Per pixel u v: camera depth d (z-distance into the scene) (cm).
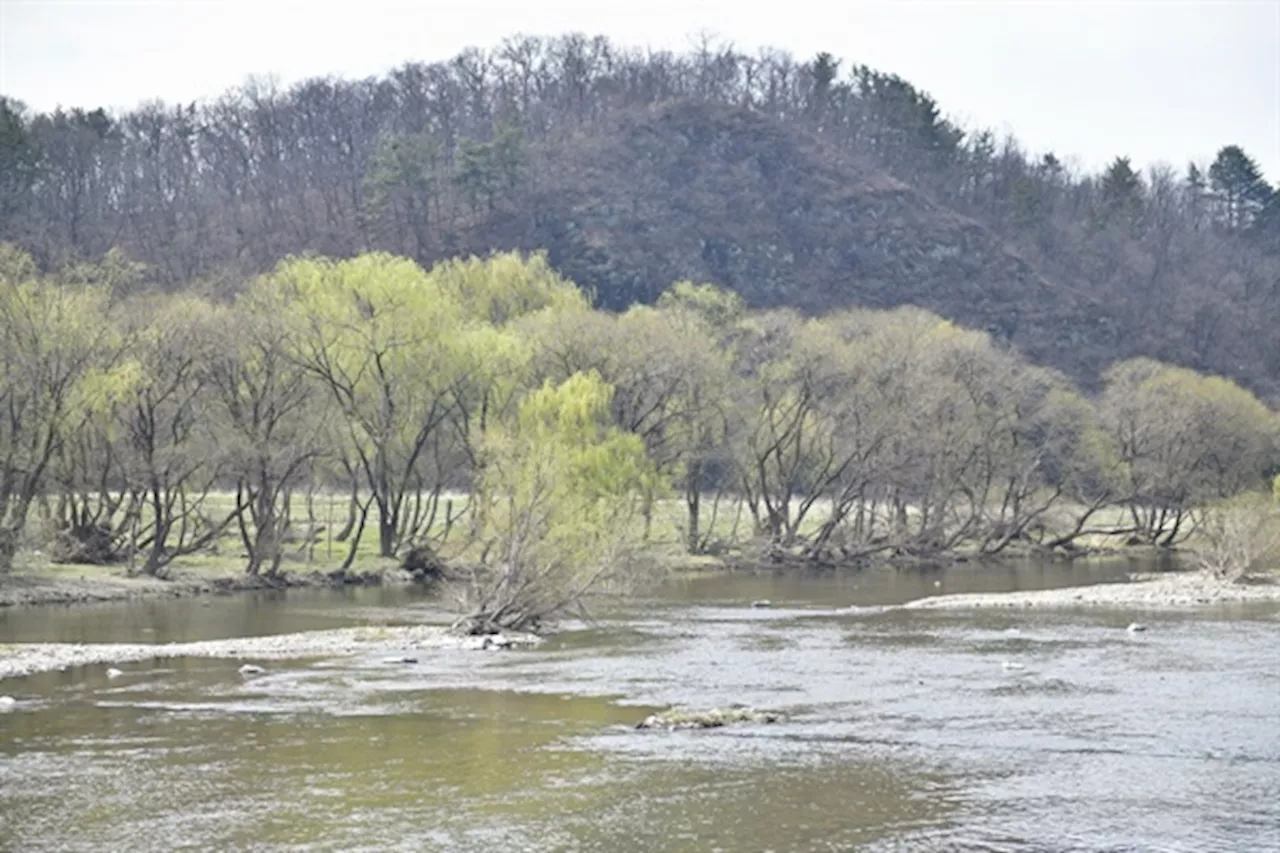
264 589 9425
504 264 13488
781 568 11681
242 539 11131
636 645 6581
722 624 7500
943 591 9538
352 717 4722
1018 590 9562
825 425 12656
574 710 4847
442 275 13450
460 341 10756
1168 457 13838
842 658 6084
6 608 8144
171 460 9462
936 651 6300
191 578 9344
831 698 5047
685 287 14388
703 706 4906
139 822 3459
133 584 8975
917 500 14900
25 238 18488
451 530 11975
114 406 9338
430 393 10881
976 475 13375
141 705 4941
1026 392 13588
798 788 3750
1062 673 5588
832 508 13300
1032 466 13188
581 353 11538
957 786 3766
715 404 12175
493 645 6525
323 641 6644
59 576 9038
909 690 5209
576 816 3503
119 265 12331
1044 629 7162
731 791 3725
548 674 5653
